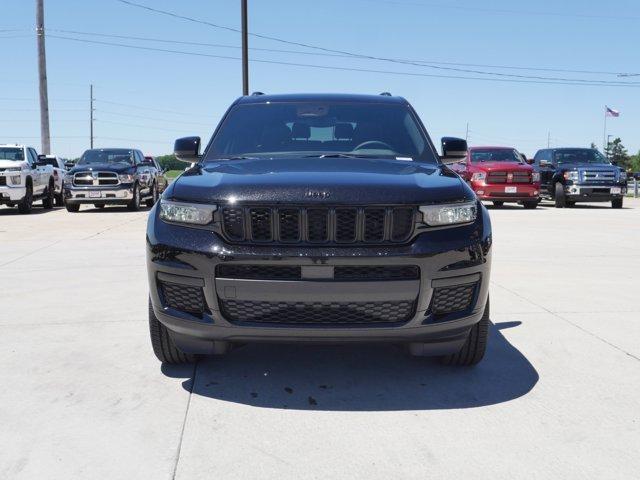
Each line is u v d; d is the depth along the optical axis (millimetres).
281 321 3018
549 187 19031
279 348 4039
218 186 3105
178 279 3090
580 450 2631
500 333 4406
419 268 2971
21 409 3035
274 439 2729
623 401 3166
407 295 2973
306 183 3031
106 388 3314
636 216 15156
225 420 2922
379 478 2398
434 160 4070
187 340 3281
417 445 2674
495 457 2568
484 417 2969
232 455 2580
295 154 4047
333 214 2932
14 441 2695
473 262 3107
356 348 4051
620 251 8750
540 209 18203
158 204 3377
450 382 3438
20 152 17328
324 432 2803
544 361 3789
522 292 5836
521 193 17625
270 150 4121
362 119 4422
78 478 2393
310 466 2490
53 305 5234
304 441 2711
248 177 3193
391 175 3268
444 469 2469
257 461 2529
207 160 4051
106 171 17141
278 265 2926
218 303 3016
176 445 2666
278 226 2949
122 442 2689
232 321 3047
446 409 3064
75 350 3967
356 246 2951
